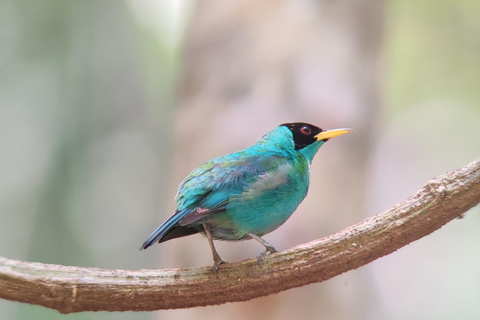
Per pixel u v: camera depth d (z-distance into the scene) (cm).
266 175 810
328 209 1134
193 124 1221
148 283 692
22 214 1819
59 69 1814
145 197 2036
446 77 2077
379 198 2397
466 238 2236
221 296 700
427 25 2017
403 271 2311
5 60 1748
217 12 1286
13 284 666
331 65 1225
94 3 1866
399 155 2362
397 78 2114
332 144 1179
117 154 1955
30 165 1833
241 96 1212
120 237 1975
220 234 816
